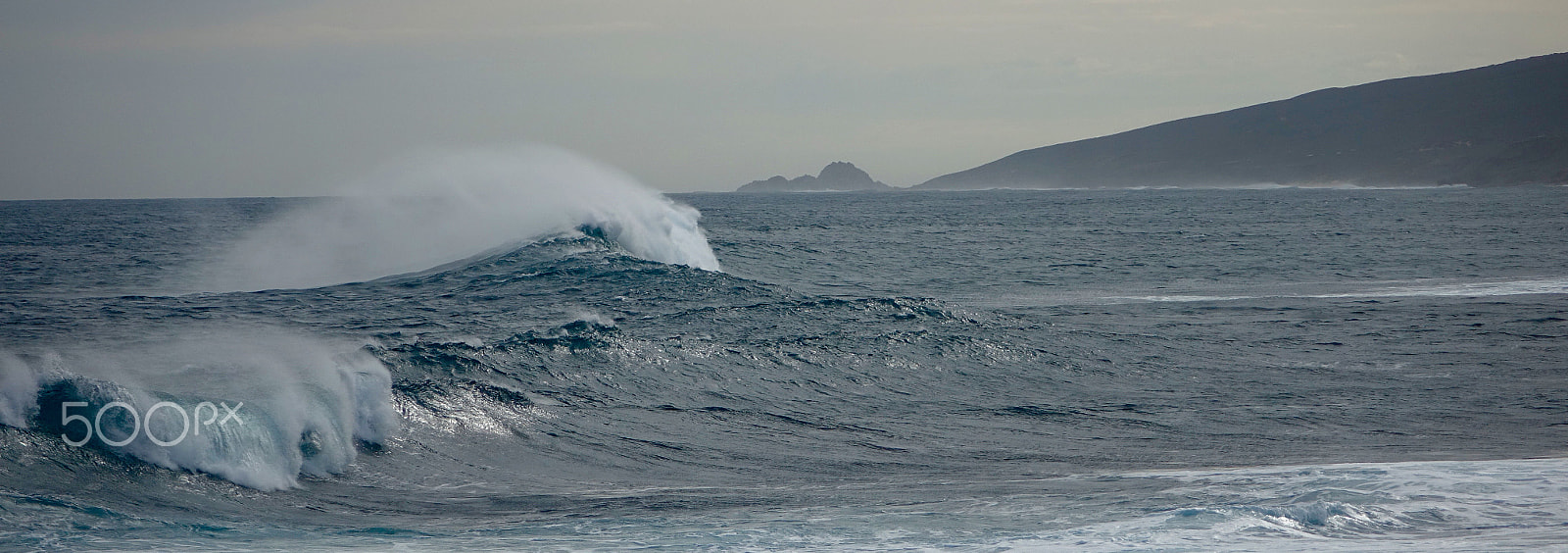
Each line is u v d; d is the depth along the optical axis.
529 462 22.31
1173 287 61.09
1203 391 30.86
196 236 102.75
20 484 17.19
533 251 56.66
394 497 19.44
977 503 18.83
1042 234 119.75
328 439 21.06
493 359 28.05
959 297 56.56
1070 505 18.42
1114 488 19.91
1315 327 42.94
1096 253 89.19
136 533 16.00
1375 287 59.12
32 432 18.50
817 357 32.66
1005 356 34.31
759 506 18.89
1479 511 17.47
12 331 38.78
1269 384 31.75
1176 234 116.56
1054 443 25.06
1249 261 79.06
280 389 21.98
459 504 19.08
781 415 27.25
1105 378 32.44
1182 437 25.53
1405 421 26.97
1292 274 68.50
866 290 59.81
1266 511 17.30
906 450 24.44
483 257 57.97
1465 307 48.66
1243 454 23.66
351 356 26.66
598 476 21.72
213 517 17.23
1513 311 46.75
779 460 23.36
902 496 19.66
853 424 26.81
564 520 17.81
